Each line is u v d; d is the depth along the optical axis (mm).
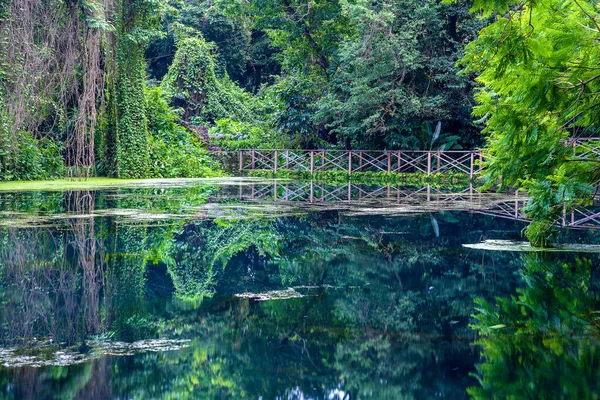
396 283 3916
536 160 4441
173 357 2477
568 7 3555
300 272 4289
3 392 2061
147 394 2051
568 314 3125
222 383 2178
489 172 4785
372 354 2506
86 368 2326
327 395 2041
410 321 3018
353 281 3984
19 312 3154
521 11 3221
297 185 14602
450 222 7176
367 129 18734
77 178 14984
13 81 11430
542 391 2062
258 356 2488
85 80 12812
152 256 4793
